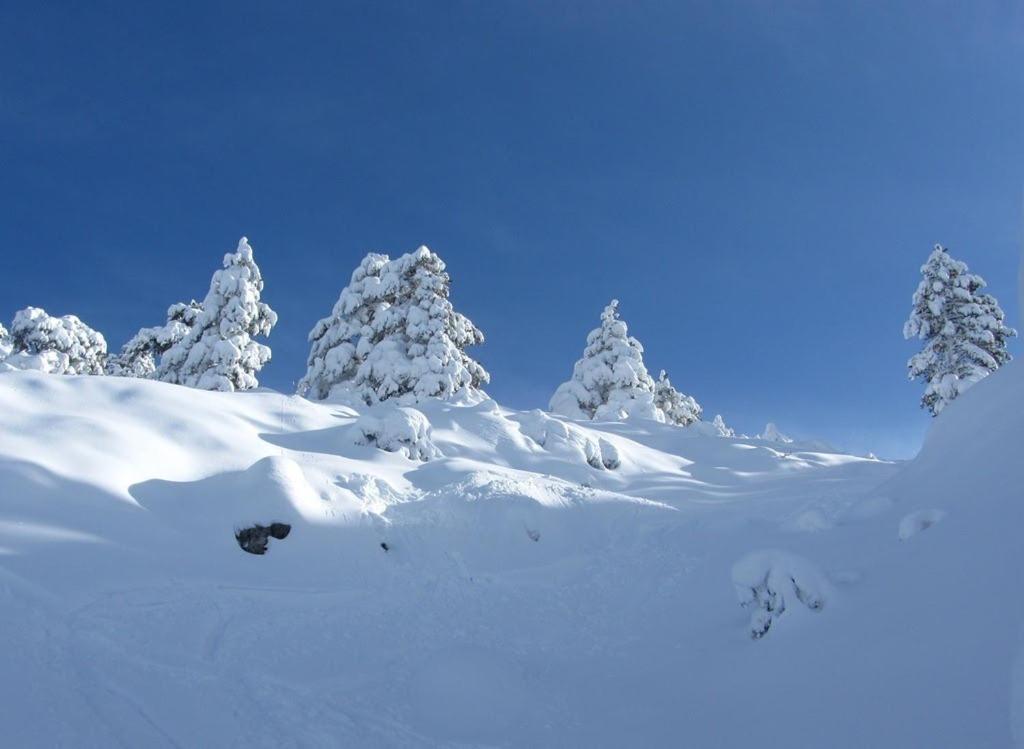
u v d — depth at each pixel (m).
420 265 28.67
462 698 5.66
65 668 5.57
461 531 10.54
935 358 29.81
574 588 9.38
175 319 30.12
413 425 14.83
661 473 18.41
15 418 10.85
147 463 10.77
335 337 28.80
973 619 4.48
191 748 4.72
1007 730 3.44
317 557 9.30
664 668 6.31
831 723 4.25
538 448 17.77
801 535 9.01
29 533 7.95
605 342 35.41
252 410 15.15
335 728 5.24
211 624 7.04
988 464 6.76
